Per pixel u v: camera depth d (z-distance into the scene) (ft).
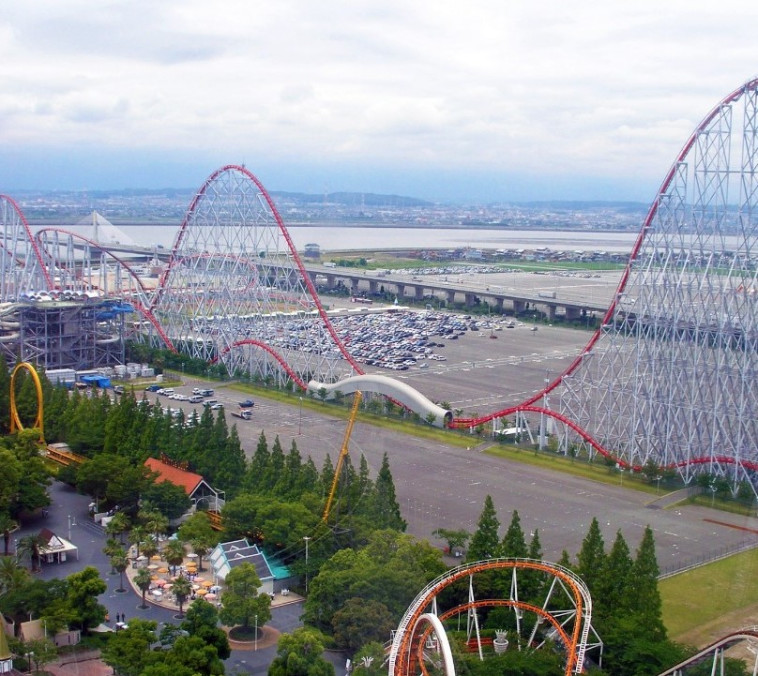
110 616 412.57
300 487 500.74
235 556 447.42
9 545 492.13
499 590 391.65
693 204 632.79
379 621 371.15
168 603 427.33
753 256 607.78
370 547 421.59
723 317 606.55
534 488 594.24
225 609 393.50
